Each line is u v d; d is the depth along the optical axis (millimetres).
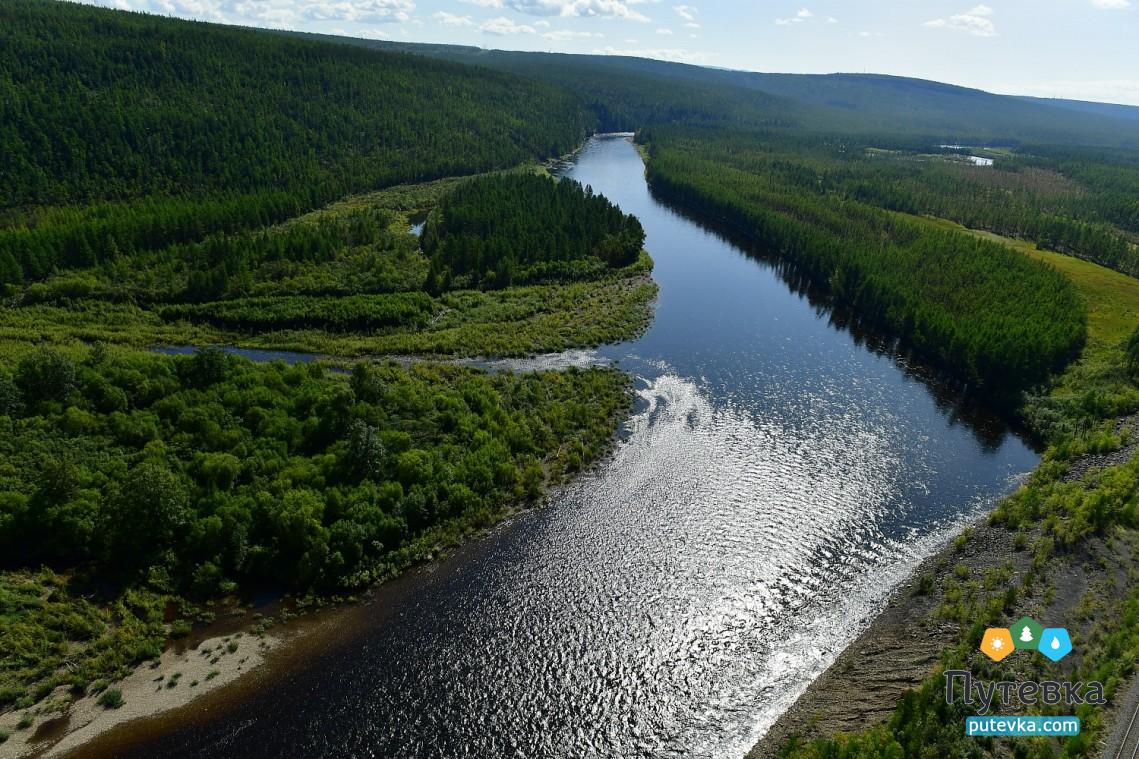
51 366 82375
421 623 61656
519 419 92188
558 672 57500
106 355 92438
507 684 56094
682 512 78375
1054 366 113375
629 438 93688
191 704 52344
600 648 60000
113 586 61219
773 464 89000
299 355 115250
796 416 102375
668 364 118875
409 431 84812
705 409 103125
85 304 126500
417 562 69000
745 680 57000
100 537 62938
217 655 56781
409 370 108500
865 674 56312
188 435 78688
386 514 70750
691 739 51969
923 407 106625
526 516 76625
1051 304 126750
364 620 61625
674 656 59406
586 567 69375
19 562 61625
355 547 66375
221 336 120000
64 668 53594
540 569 68875
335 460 75750
